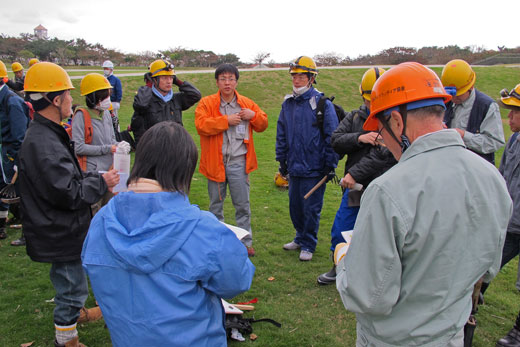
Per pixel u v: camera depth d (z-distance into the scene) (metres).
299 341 3.13
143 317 1.51
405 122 1.55
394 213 1.42
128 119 14.59
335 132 3.79
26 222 2.55
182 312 1.53
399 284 1.49
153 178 1.62
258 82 24.11
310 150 4.30
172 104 5.01
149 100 4.80
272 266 4.40
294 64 4.23
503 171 3.66
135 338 1.52
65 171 2.50
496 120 3.51
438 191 1.44
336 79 25.73
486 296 3.88
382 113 1.64
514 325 3.15
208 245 1.55
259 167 9.13
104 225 1.58
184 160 1.61
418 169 1.47
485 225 1.47
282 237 5.24
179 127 1.68
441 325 1.52
